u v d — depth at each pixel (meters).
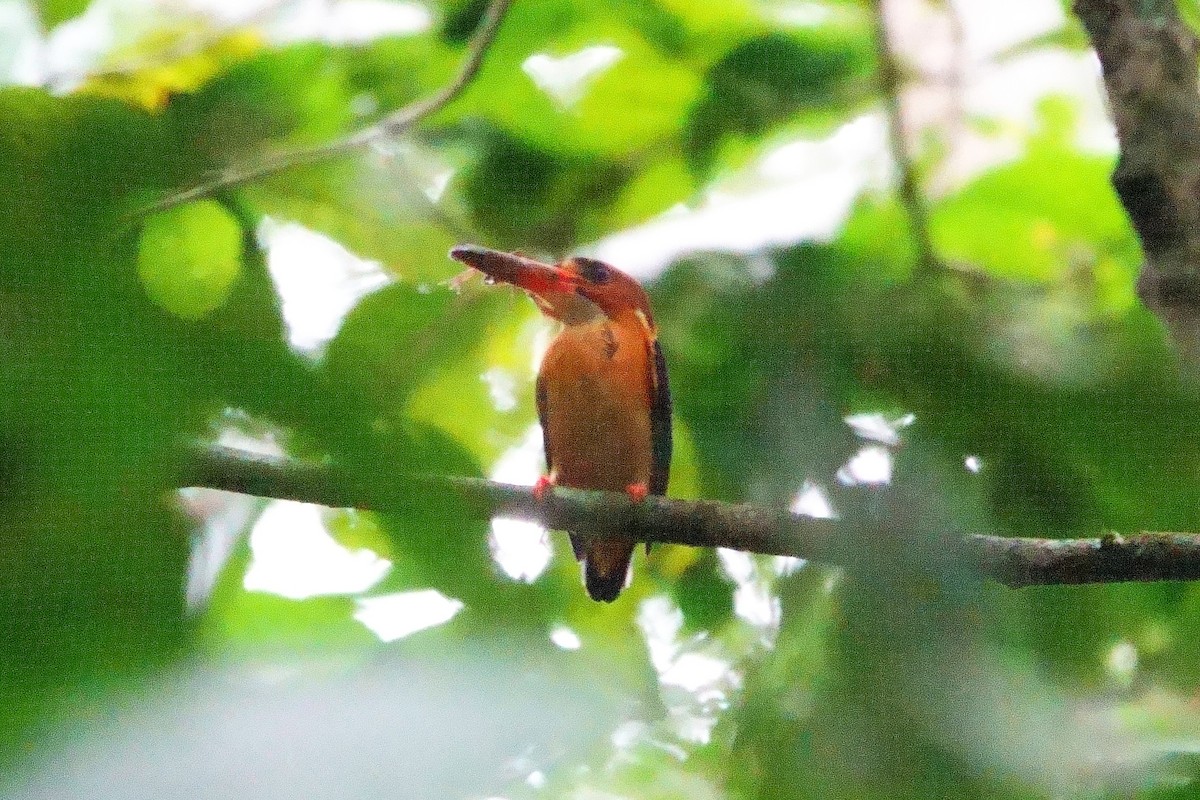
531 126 13.98
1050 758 7.70
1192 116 6.95
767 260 10.09
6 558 2.74
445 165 14.02
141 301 2.79
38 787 2.84
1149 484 8.34
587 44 14.33
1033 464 8.41
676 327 10.12
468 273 12.16
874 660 7.86
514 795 9.90
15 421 2.67
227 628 8.35
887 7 13.57
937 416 8.50
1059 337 8.73
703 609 11.78
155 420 2.75
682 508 9.30
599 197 13.82
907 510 8.25
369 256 13.00
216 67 12.20
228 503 8.84
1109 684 9.55
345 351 3.13
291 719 3.53
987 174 13.37
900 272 10.21
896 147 11.38
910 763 7.49
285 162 10.95
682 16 14.11
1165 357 8.39
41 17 9.72
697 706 11.34
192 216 9.40
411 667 3.99
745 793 8.87
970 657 7.83
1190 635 9.95
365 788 3.57
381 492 3.01
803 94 13.58
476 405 12.90
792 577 9.04
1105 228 13.19
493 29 11.67
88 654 2.90
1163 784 8.56
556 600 10.16
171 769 2.99
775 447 8.92
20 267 2.70
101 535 2.79
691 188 14.07
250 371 2.89
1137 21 7.16
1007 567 8.03
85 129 2.92
